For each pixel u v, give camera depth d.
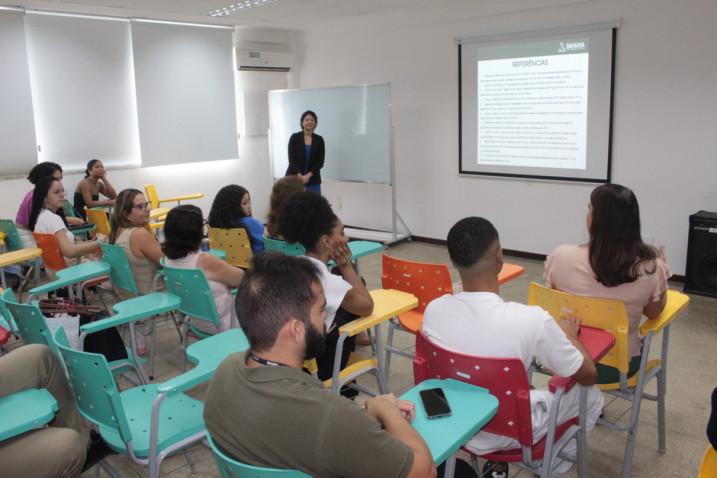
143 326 3.48
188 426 1.82
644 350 2.09
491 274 1.61
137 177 6.63
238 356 1.21
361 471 1.03
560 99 5.27
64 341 1.94
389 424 1.18
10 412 1.51
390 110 6.23
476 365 1.51
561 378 1.64
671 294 2.37
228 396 1.13
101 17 6.05
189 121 6.89
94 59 6.08
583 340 1.85
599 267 2.09
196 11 6.00
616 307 1.95
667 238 4.86
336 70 7.27
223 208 3.65
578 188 5.32
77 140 6.08
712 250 4.34
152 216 5.76
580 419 1.78
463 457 2.27
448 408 1.35
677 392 2.97
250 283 1.17
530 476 2.28
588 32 4.98
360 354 3.47
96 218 5.14
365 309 2.06
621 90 4.91
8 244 4.42
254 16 6.40
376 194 7.12
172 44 6.61
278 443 1.06
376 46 6.70
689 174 4.66
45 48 5.73
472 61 5.82
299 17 6.54
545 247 5.67
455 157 6.20
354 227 7.48
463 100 5.97
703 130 4.53
